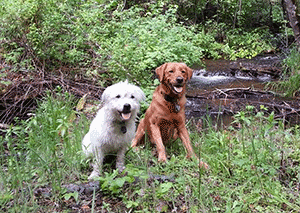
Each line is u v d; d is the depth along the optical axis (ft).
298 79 14.76
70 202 7.60
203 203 7.37
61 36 14.43
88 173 8.72
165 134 9.54
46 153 8.68
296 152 9.16
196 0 29.91
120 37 14.64
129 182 7.59
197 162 8.70
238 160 8.26
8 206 7.34
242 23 31.63
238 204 7.34
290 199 7.68
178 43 14.49
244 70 19.31
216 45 26.66
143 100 8.75
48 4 14.93
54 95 12.38
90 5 17.26
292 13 16.37
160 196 7.50
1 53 14.33
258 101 13.79
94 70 13.71
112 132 8.37
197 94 14.92
